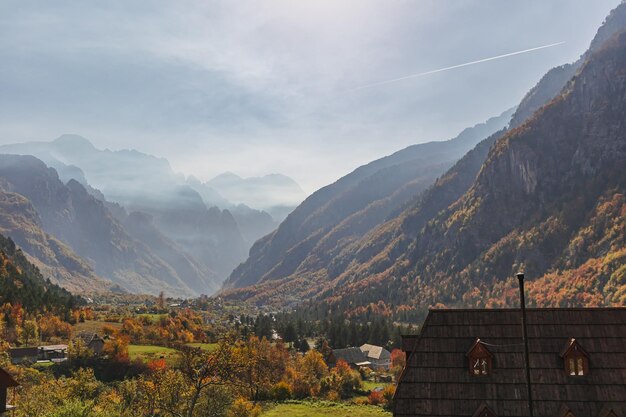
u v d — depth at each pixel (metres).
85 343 192.00
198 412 75.00
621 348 45.38
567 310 48.25
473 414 43.72
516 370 45.28
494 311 49.22
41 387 96.88
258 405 119.94
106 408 76.56
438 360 47.09
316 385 147.62
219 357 64.06
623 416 41.78
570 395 43.38
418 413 44.50
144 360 176.00
